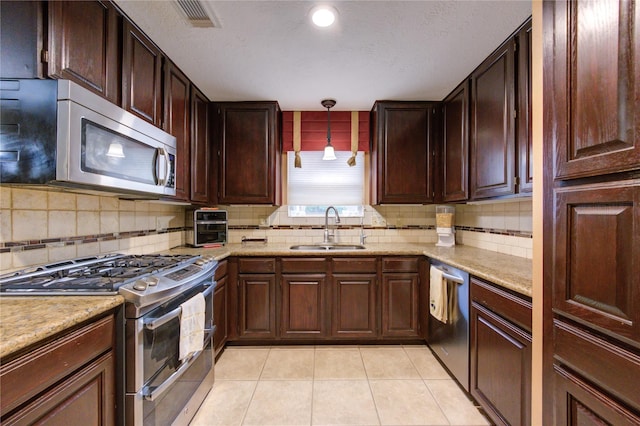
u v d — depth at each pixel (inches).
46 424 31.8
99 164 46.7
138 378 43.9
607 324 28.9
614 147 28.1
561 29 34.5
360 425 60.2
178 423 55.2
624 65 27.3
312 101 102.6
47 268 51.7
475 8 55.9
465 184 85.0
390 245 108.7
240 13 57.1
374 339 94.3
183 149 81.6
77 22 46.0
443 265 79.4
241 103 102.2
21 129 41.2
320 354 89.7
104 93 52.0
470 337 65.6
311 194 119.3
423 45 68.4
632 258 26.7
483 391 60.4
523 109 60.7
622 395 28.0
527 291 46.4
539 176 38.9
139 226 80.8
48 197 54.1
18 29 41.0
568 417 34.2
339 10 56.5
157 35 64.2
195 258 69.4
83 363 36.8
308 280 93.7
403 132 102.0
